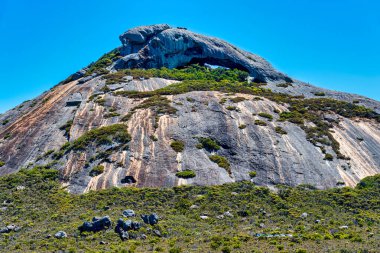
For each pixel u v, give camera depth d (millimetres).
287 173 52000
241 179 50781
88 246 34500
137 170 50688
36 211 43688
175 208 44250
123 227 37188
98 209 43406
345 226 40375
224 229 39281
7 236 37562
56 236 36281
